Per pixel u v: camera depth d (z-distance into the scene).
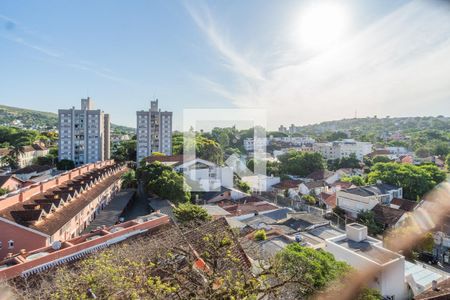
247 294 5.12
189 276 5.86
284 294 6.92
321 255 9.88
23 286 8.47
